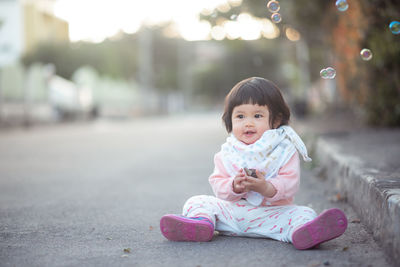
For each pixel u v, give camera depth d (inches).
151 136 491.2
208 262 84.3
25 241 102.8
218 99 2488.9
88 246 97.9
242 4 453.7
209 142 399.5
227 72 2011.6
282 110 102.5
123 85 1357.0
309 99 708.7
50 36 1150.3
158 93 1723.7
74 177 208.4
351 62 311.3
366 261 83.1
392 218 84.0
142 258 88.1
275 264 82.3
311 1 376.2
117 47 1644.9
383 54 248.2
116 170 231.0
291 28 470.3
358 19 264.5
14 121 690.2
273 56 1144.8
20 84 717.9
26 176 213.2
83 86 1031.0
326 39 405.1
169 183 186.9
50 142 419.2
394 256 81.5
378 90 283.9
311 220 92.5
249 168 98.7
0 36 1026.7
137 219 123.0
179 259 86.6
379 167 129.6
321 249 90.9
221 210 101.0
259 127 99.9
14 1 1023.6
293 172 97.8
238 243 96.3
